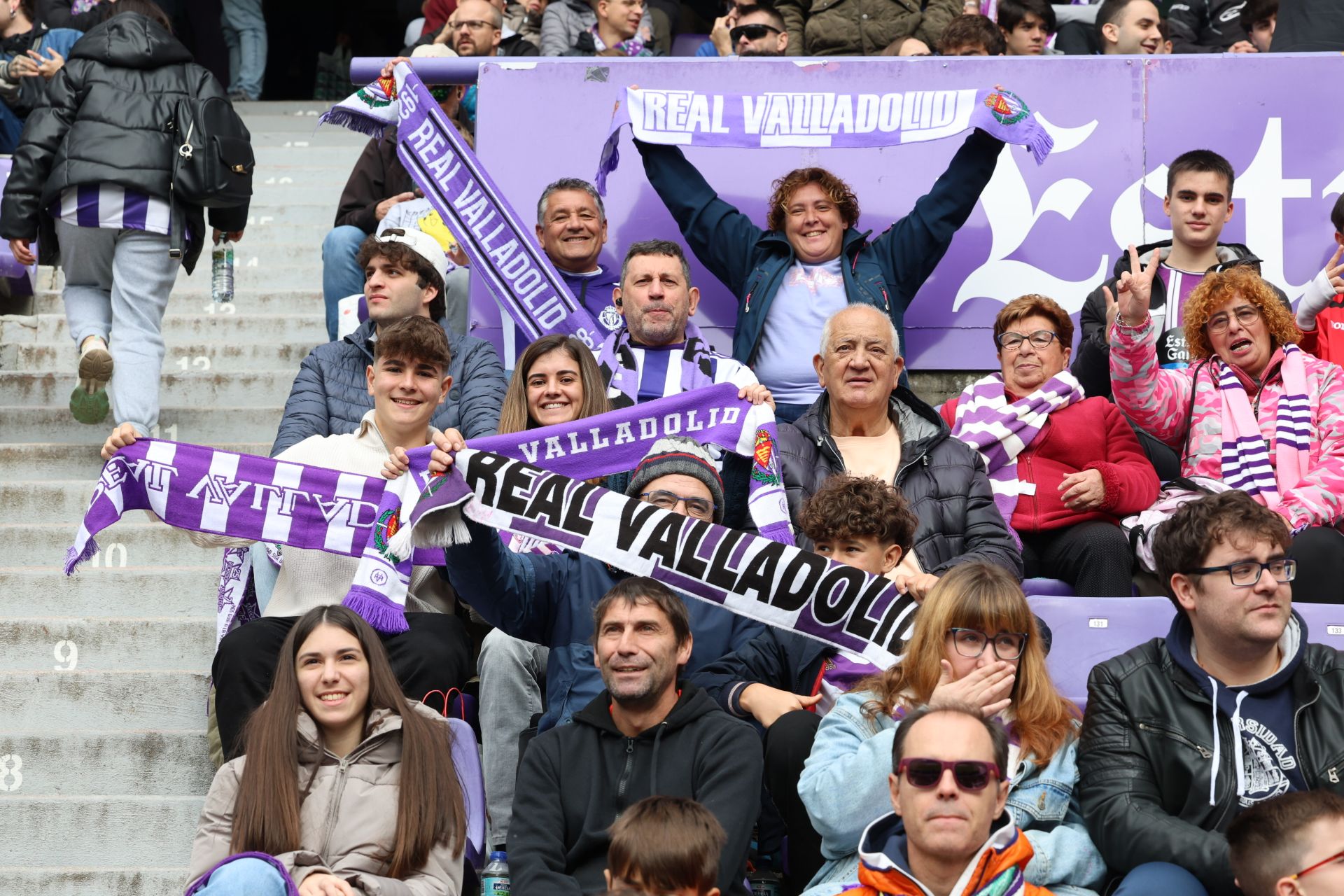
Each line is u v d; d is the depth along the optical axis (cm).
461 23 3375
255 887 1454
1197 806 1532
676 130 2547
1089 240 2616
